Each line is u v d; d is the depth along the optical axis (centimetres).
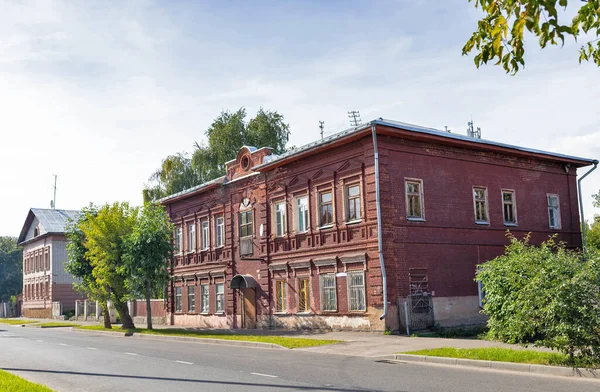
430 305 2498
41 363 1811
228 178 3572
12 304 8438
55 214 7269
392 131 2441
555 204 3186
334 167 2695
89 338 3086
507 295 1538
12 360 1922
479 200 2816
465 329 2466
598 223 4584
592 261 1362
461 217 2709
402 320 2394
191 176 5234
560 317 1313
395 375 1329
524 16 654
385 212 2436
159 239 3475
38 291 7194
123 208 3762
